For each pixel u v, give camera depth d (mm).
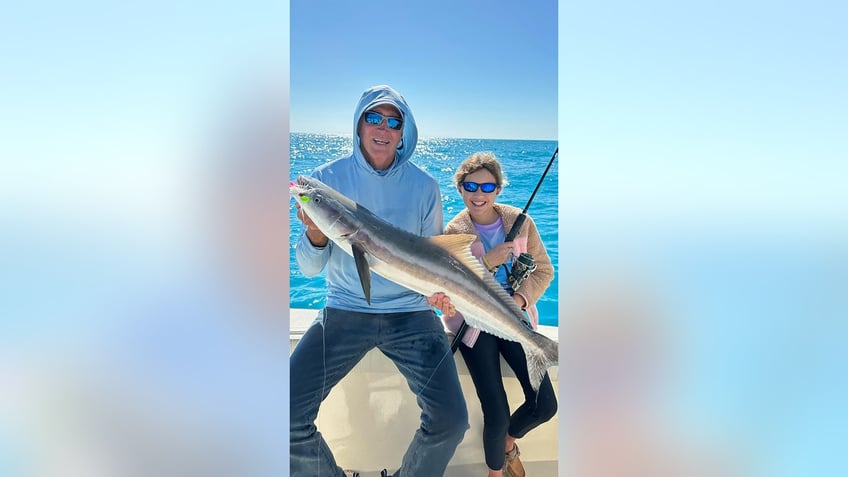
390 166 2201
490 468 2332
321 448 2256
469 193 2240
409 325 2262
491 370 2299
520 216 2266
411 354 2268
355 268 2227
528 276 2291
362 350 2252
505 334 2305
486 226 2256
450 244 2252
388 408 2271
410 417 2281
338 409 2260
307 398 2242
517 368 2320
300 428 2242
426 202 2229
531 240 2277
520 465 2359
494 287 2279
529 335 2318
